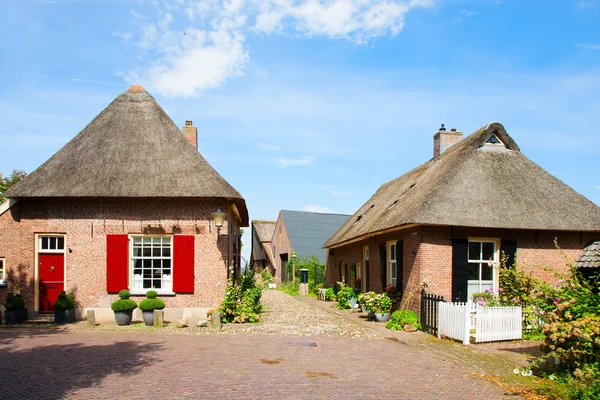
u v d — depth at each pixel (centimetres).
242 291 1543
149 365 832
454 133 1978
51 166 1495
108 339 1099
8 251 1443
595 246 1221
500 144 1645
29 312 1429
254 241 5147
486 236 1423
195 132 1906
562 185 1592
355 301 1955
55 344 1027
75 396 647
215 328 1277
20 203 1456
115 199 1465
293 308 1958
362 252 2053
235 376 770
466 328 1108
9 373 764
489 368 870
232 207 1634
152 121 1612
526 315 1177
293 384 732
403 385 746
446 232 1401
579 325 726
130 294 1446
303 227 3906
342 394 688
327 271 2891
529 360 934
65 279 1445
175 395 661
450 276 1390
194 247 1470
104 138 1561
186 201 1479
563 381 755
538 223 1416
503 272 1398
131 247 1472
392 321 1366
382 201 2170
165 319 1446
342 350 1021
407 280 1483
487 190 1483
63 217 1456
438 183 1485
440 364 902
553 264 1453
